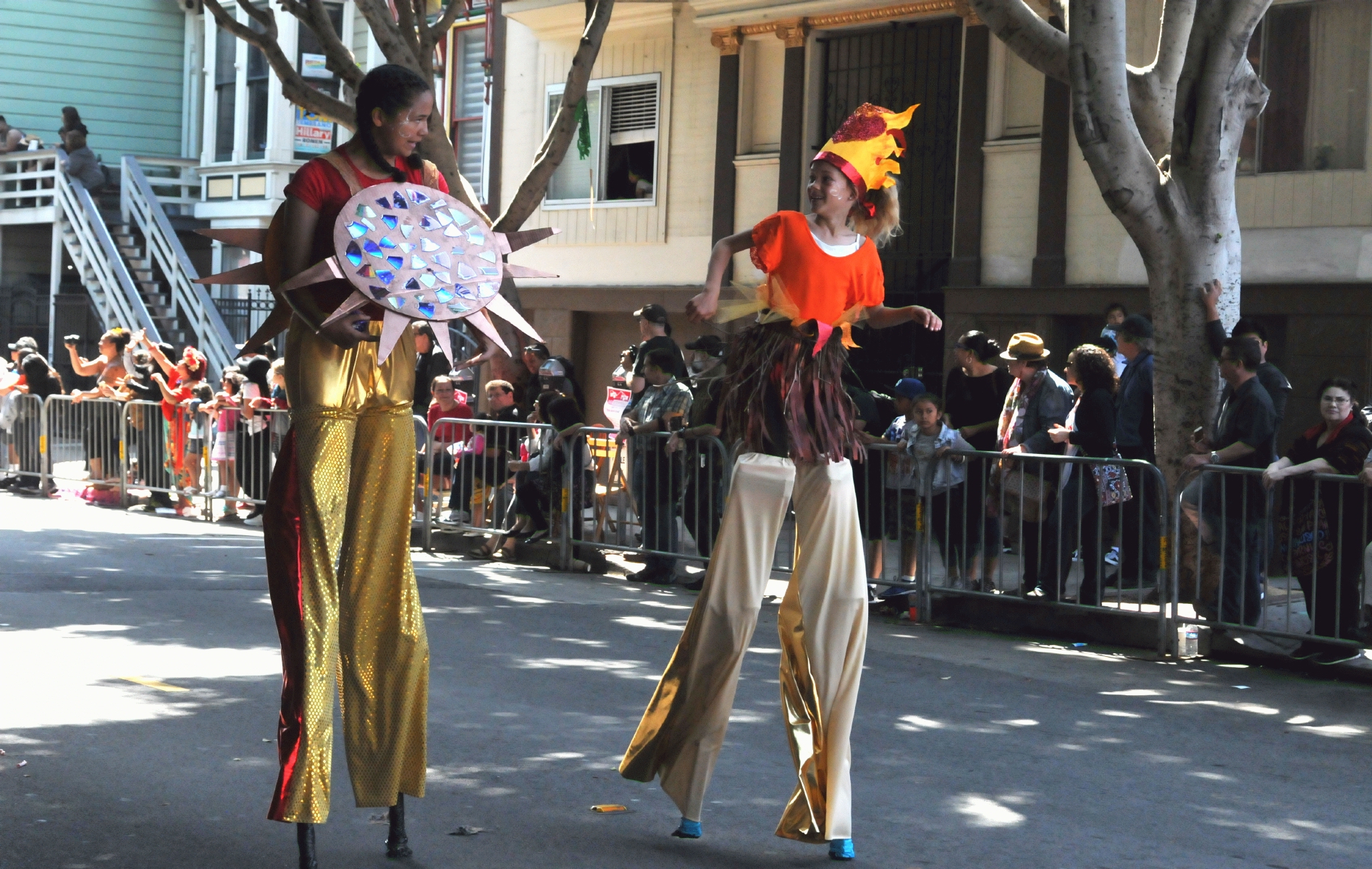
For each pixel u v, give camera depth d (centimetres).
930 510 957
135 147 2858
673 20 1781
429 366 1454
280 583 421
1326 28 1284
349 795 521
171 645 786
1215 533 840
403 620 442
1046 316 1445
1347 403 802
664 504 1091
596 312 1891
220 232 430
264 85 2573
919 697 721
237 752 570
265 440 1413
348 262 400
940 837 490
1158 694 747
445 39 2127
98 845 457
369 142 420
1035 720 678
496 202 2006
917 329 1583
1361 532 780
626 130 1853
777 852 467
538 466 1194
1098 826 509
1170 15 953
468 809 507
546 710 661
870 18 1588
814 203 450
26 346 1770
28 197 2656
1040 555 909
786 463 452
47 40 2780
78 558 1123
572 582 1098
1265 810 536
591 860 454
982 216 1505
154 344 1523
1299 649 816
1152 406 970
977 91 1501
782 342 450
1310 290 1277
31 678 694
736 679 466
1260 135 1322
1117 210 905
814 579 453
